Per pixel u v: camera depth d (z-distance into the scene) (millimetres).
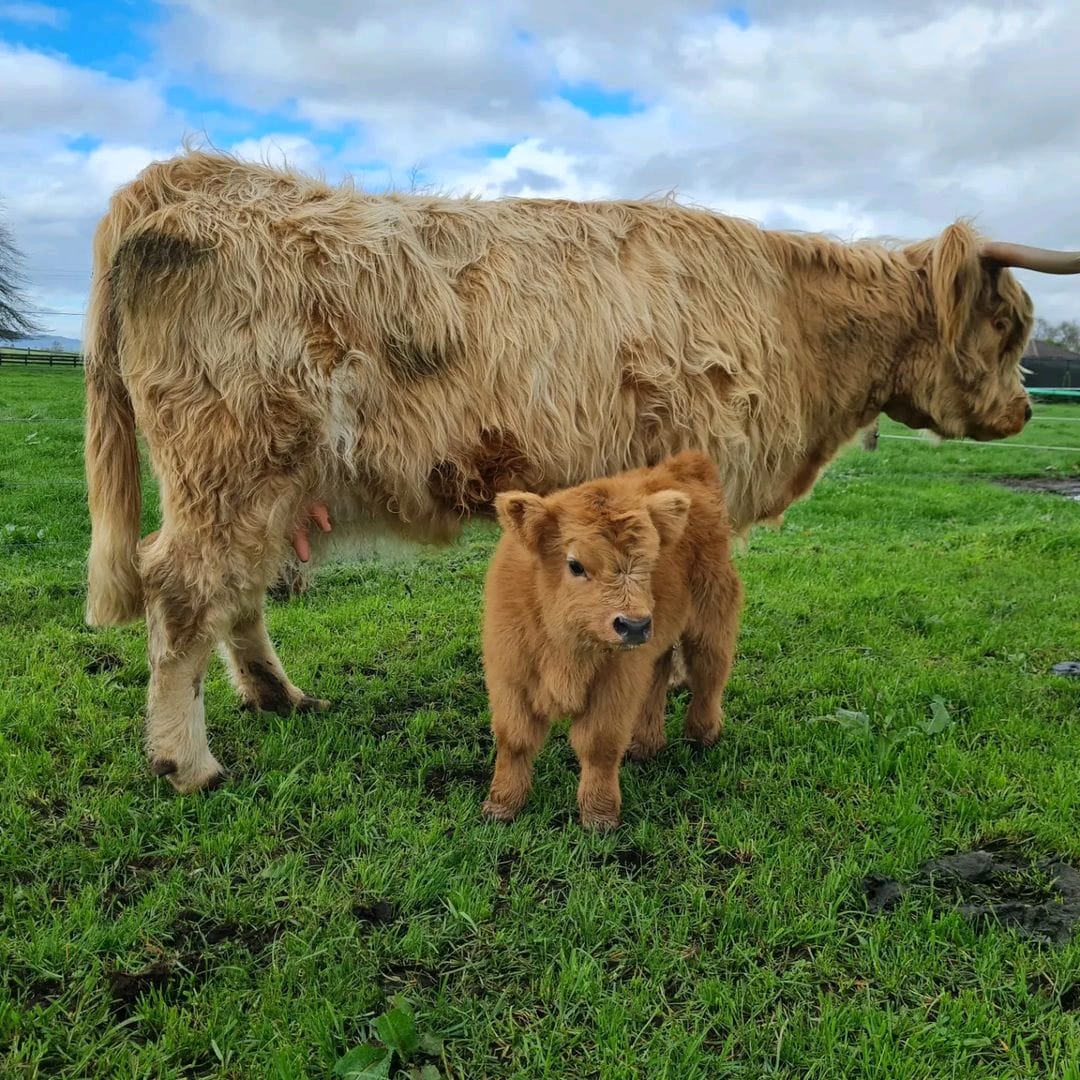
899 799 3432
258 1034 2342
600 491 3121
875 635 5555
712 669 3877
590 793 3297
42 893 2867
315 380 3488
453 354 3635
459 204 3945
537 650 3188
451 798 3512
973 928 2732
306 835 3238
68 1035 2316
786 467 4461
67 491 9820
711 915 2834
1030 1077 2219
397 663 5035
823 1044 2312
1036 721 4199
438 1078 2201
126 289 3473
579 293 3824
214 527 3502
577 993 2490
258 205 3600
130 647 5039
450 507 3834
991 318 4730
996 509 11320
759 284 4254
